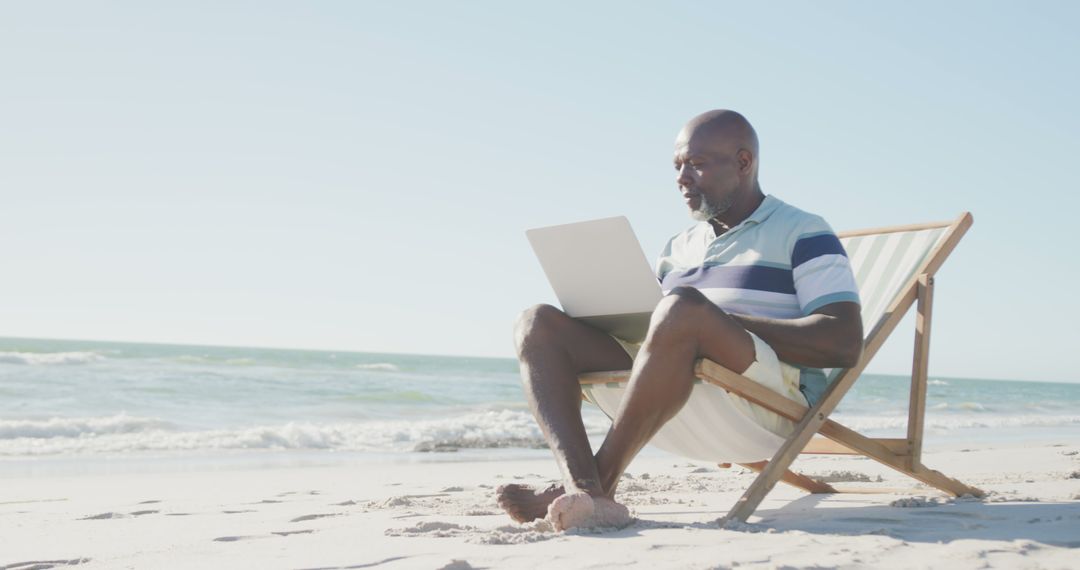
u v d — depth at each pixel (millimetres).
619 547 2150
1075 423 19578
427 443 10008
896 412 22797
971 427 16078
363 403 19500
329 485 5129
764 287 2838
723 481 4785
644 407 2500
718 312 2516
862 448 3004
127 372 23969
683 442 2912
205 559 2258
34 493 4750
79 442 9477
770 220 2895
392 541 2434
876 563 1974
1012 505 3096
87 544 2662
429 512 3383
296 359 46156
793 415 2764
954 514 2889
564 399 2680
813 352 2660
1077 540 2281
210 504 4059
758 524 2639
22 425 10500
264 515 3486
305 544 2455
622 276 2727
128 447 9125
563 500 2342
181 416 15133
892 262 3395
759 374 2602
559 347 2809
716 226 3057
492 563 1988
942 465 5906
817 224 2832
